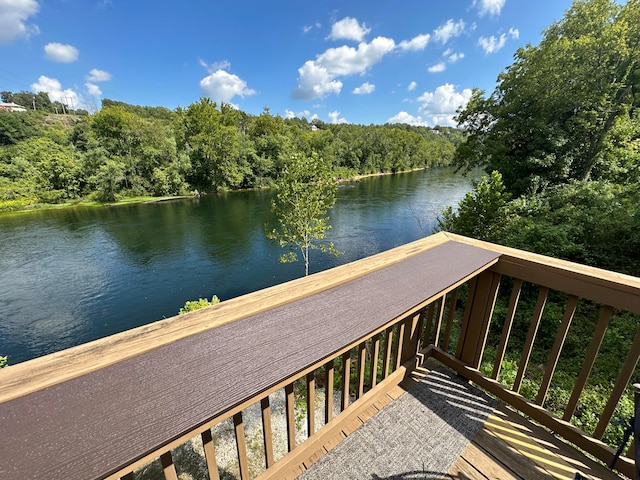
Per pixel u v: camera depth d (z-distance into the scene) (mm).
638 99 8188
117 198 21000
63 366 571
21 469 409
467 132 11734
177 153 25531
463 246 1388
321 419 2262
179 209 18312
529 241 5652
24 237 13086
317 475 1021
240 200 21047
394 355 1401
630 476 982
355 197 20438
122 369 574
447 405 1312
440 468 1050
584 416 2225
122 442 451
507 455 1093
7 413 474
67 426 466
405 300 897
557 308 4613
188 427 483
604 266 5152
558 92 8289
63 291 8688
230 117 28656
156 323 731
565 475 1017
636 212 5148
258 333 713
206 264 10453
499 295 5512
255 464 1938
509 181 9367
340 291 939
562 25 9430
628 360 959
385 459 1079
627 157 7527
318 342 698
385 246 11836
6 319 7410
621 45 7395
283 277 9555
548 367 1192
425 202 18344
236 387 560
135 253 11398
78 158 23094
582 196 6250
